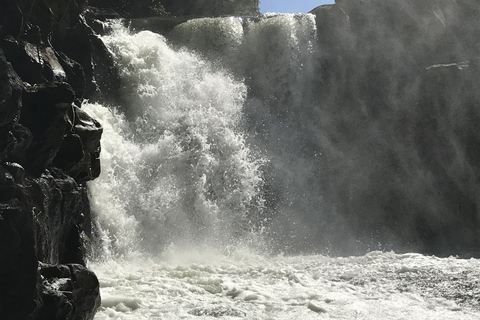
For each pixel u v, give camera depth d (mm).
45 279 4168
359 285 7770
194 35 18312
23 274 3859
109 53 14195
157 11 25359
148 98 15023
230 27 18406
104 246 11164
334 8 18906
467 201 16828
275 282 8266
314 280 8234
